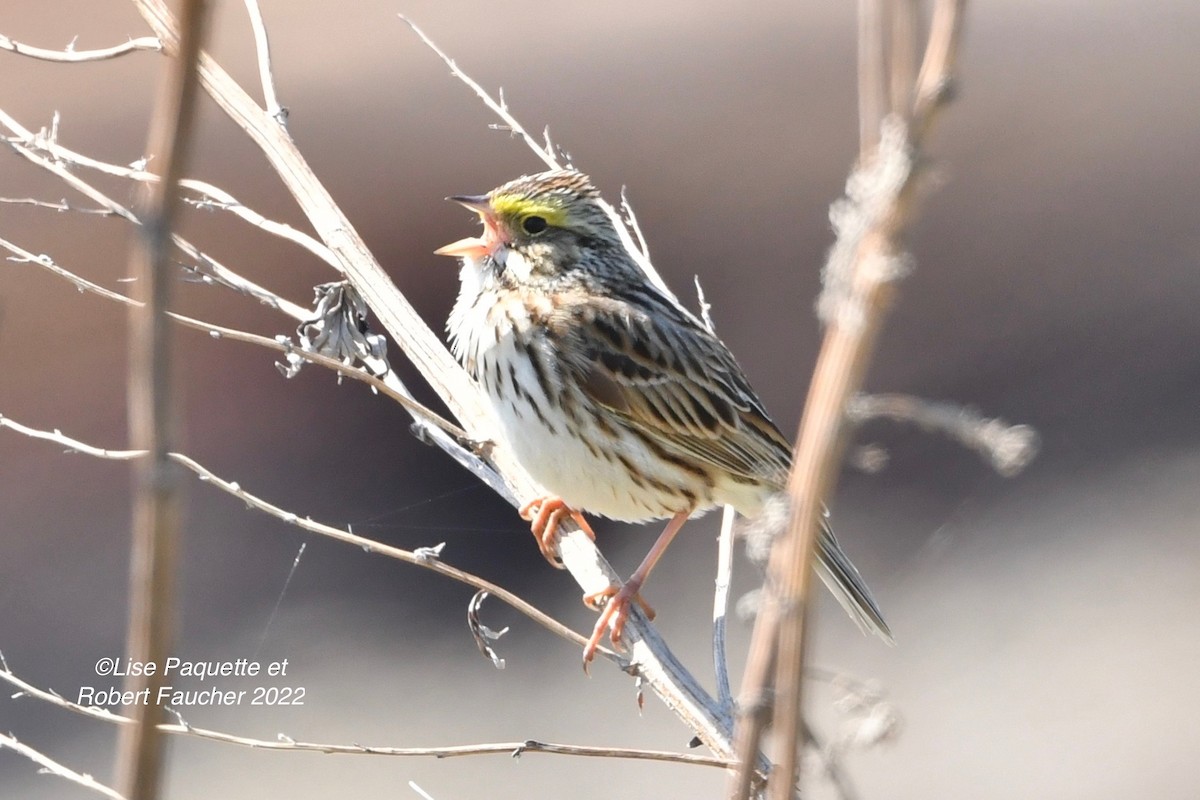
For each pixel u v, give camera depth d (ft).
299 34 64.39
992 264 64.18
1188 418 57.82
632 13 70.13
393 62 63.87
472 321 27.12
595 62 66.33
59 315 51.44
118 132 54.19
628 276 28.09
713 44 67.97
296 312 25.00
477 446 26.66
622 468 27.14
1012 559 52.34
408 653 46.29
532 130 62.69
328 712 43.68
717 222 61.98
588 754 18.04
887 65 9.20
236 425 50.93
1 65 56.39
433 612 48.19
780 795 10.32
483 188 59.57
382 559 49.32
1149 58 72.90
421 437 26.68
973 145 69.05
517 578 49.47
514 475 26.86
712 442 27.73
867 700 12.23
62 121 54.65
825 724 36.06
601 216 27.84
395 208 58.34
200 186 25.40
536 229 27.12
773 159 63.21
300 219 53.67
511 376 26.48
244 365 51.67
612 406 26.84
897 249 9.25
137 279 8.49
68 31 58.75
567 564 25.81
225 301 51.98
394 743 42.63
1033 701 45.80
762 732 10.99
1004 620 49.52
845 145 63.67
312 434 51.31
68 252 51.88
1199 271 63.31
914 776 43.73
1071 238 65.00
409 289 56.49
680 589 50.39
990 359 60.70
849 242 9.39
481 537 50.14
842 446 10.00
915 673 47.52
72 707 20.43
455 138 61.16
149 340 8.36
